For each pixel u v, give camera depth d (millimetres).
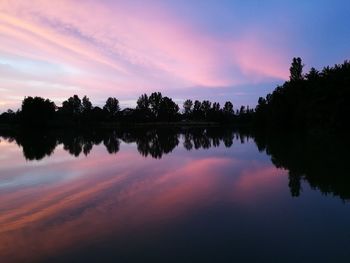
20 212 14586
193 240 10977
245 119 185500
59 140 64438
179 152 38000
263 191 17500
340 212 13656
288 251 10062
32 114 133375
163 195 16953
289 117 84500
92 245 10766
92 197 16906
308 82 73750
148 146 47469
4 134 95750
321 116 56156
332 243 10555
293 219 12906
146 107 195750
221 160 30031
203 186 18969
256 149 38906
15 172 25375
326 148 35781
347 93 51375
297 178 20578
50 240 11242
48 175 23734
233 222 12633
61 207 15219
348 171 22234
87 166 27766
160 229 12016
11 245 10930
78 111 173125
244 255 9844
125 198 16516
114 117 184375
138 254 10047
